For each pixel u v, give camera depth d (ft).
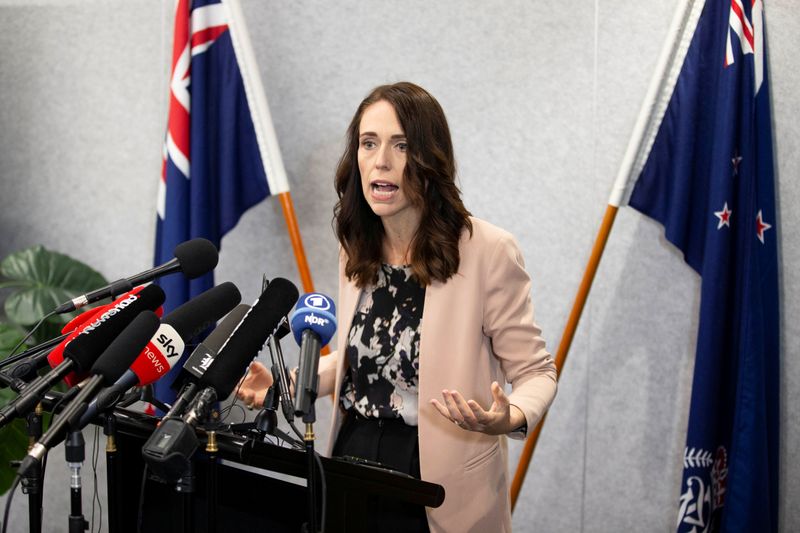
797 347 9.16
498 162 9.58
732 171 8.46
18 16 10.43
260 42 9.93
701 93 8.68
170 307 9.11
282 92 9.95
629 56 9.24
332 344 10.02
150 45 10.16
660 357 9.53
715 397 8.56
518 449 9.80
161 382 8.81
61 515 10.30
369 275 5.97
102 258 10.46
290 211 9.27
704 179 8.78
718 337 8.51
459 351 5.66
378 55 9.72
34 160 10.52
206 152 9.20
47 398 4.32
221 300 4.58
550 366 5.87
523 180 9.55
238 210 9.45
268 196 9.45
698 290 9.39
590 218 9.44
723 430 8.83
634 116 9.27
